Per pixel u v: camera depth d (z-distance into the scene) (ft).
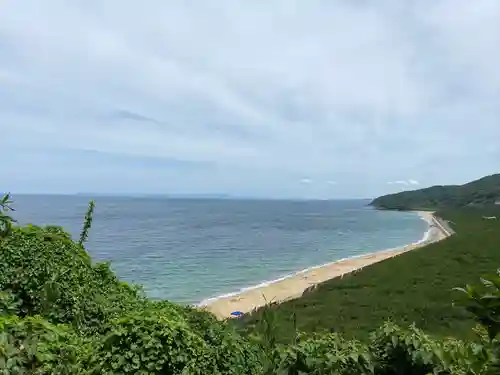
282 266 151.53
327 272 135.85
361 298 81.92
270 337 17.17
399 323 58.65
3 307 20.70
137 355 16.47
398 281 98.94
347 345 15.90
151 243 206.39
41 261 24.07
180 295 102.47
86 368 16.43
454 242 173.17
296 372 14.38
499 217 305.94
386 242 238.07
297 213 586.04
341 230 317.63
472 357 9.83
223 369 18.08
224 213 544.21
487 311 8.02
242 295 100.58
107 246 191.11
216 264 151.74
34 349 14.05
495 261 119.24
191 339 18.16
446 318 59.41
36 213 403.54
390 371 14.98
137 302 27.99
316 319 63.87
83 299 23.95
